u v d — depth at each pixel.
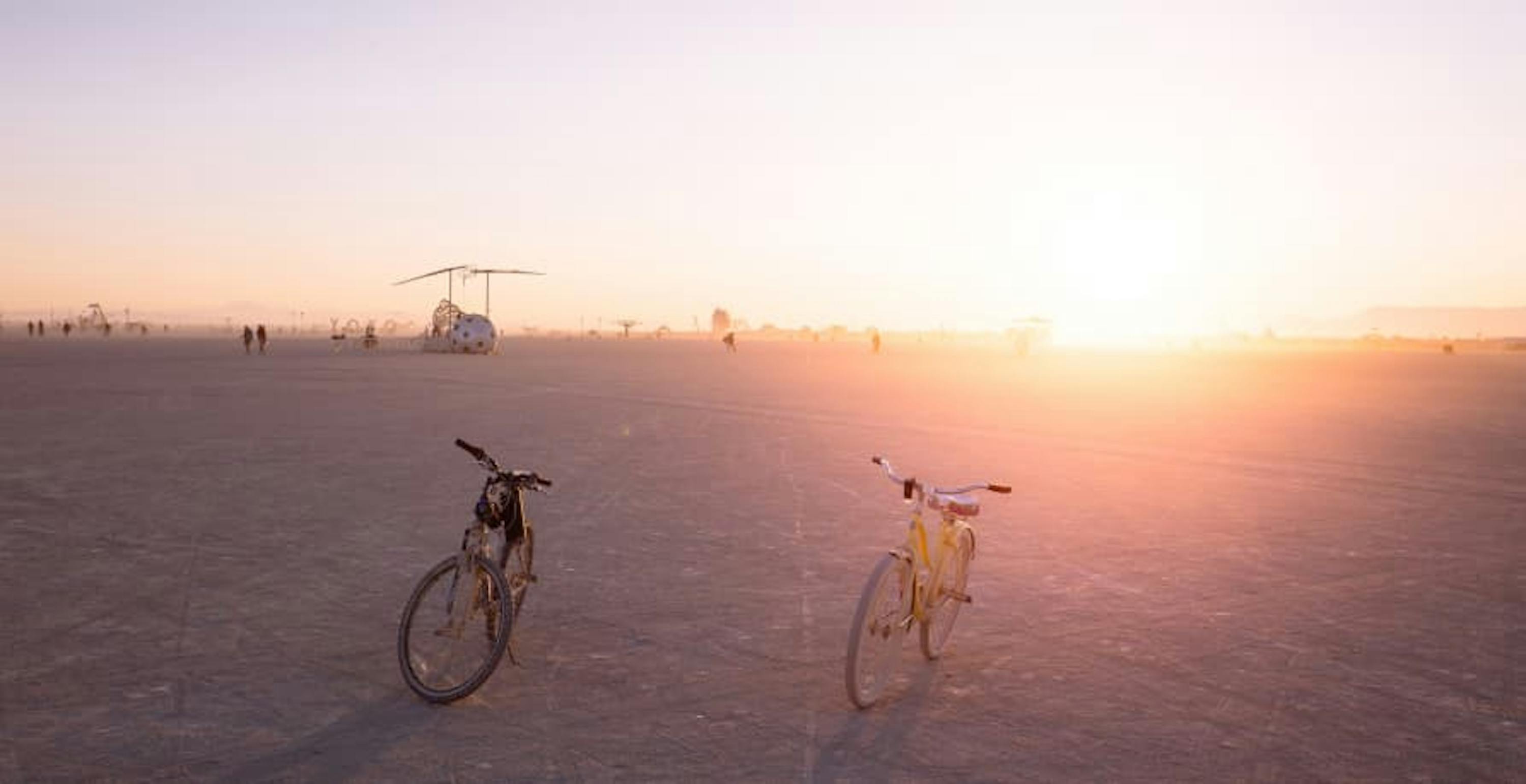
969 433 19.41
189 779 4.20
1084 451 16.69
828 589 7.48
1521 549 9.20
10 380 33.09
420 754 4.46
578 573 7.89
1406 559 8.77
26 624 6.34
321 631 6.27
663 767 4.35
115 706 5.00
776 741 4.67
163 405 23.44
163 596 7.02
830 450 16.20
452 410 23.12
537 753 4.49
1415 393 37.56
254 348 90.00
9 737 4.61
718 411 24.00
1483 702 5.34
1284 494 12.36
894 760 4.48
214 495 11.15
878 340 93.06
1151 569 8.31
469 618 5.18
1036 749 4.62
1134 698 5.33
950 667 5.80
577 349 106.12
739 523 10.04
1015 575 8.08
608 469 13.72
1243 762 4.54
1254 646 6.26
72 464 13.41
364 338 88.44
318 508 10.45
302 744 4.56
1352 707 5.24
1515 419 24.61
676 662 5.79
